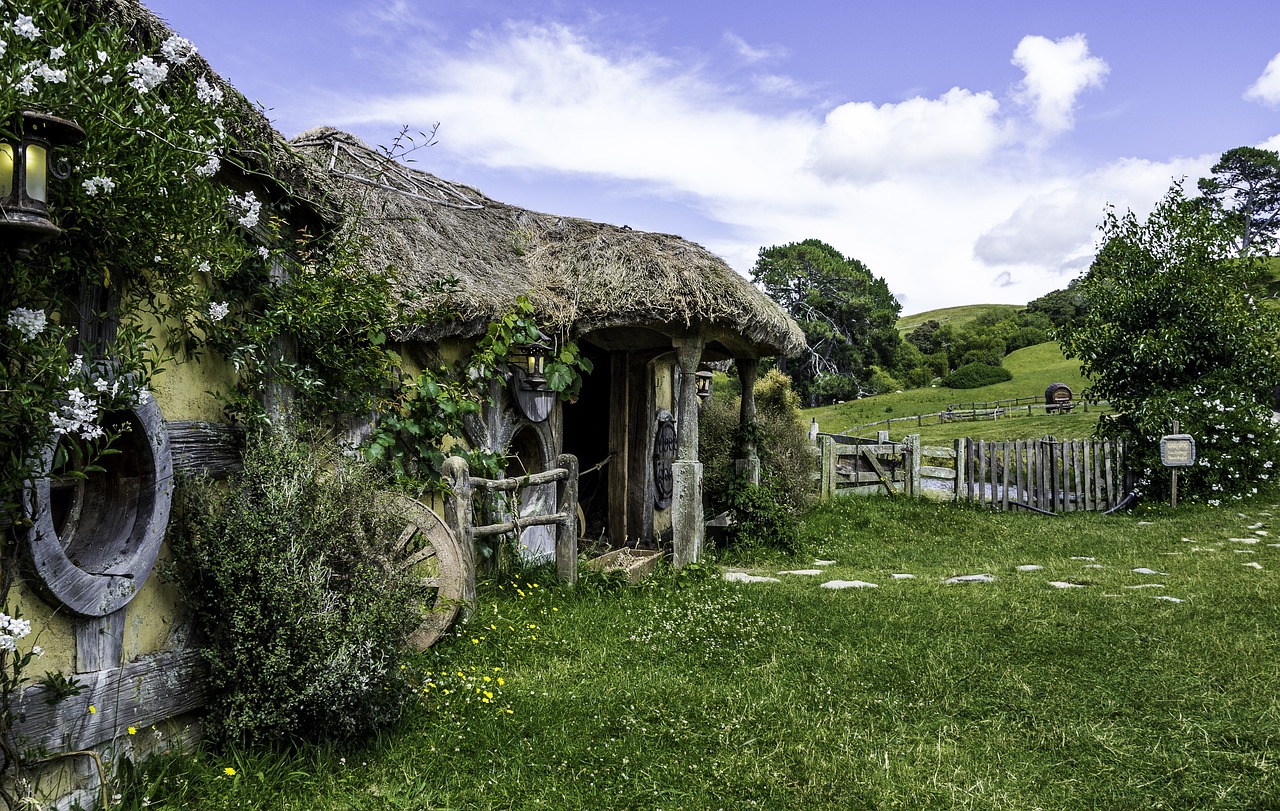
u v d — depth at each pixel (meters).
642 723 4.23
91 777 3.12
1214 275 14.98
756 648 5.59
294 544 3.68
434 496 6.25
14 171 2.48
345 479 4.11
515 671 4.94
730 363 13.27
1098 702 4.60
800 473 12.52
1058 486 14.27
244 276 4.15
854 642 5.73
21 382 2.61
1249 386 14.83
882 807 3.47
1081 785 3.69
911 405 50.09
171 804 3.20
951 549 10.68
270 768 3.51
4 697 2.74
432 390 5.81
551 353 7.39
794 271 58.94
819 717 4.40
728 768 3.76
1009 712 4.50
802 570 8.91
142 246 3.17
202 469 3.81
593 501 11.03
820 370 57.56
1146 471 14.26
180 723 3.65
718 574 8.09
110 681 3.23
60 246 2.89
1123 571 8.62
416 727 4.03
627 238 8.30
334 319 4.73
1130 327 15.53
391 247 6.30
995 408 40.72
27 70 2.50
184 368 3.78
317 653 3.60
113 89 2.84
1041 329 74.62
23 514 2.79
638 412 9.99
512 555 6.97
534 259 8.37
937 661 5.25
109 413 3.23
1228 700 4.52
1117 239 15.94
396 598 4.02
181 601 3.71
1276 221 73.75
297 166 4.40
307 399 4.70
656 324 7.92
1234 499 13.91
